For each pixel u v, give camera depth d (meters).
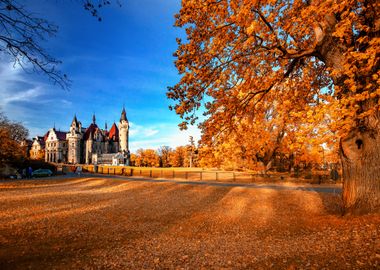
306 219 9.73
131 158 126.19
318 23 7.87
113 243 8.50
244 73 9.12
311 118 6.48
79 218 12.30
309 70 11.37
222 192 20.56
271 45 8.18
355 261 5.02
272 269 5.29
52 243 8.38
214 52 7.68
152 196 19.64
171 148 110.19
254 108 10.91
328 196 16.16
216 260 6.40
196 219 12.00
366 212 7.67
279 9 7.59
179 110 7.49
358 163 7.92
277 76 9.91
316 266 5.07
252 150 29.06
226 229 10.02
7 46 4.59
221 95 9.29
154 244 8.35
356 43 7.64
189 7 6.94
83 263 6.55
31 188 24.89
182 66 7.37
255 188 21.98
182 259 6.70
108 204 16.16
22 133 55.34
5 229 10.09
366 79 6.61
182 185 25.30
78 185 27.72
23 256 7.03
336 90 6.45
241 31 7.24
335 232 7.11
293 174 33.25
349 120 6.08
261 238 8.18
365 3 6.80
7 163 37.16
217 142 9.75
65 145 123.94
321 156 29.34
